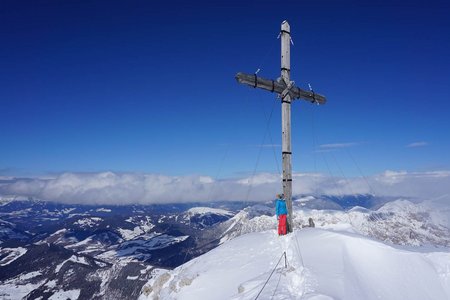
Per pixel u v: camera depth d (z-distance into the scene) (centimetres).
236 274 1678
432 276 1452
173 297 1800
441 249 1686
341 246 1639
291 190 2028
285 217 1964
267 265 1661
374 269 1500
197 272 1873
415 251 1609
